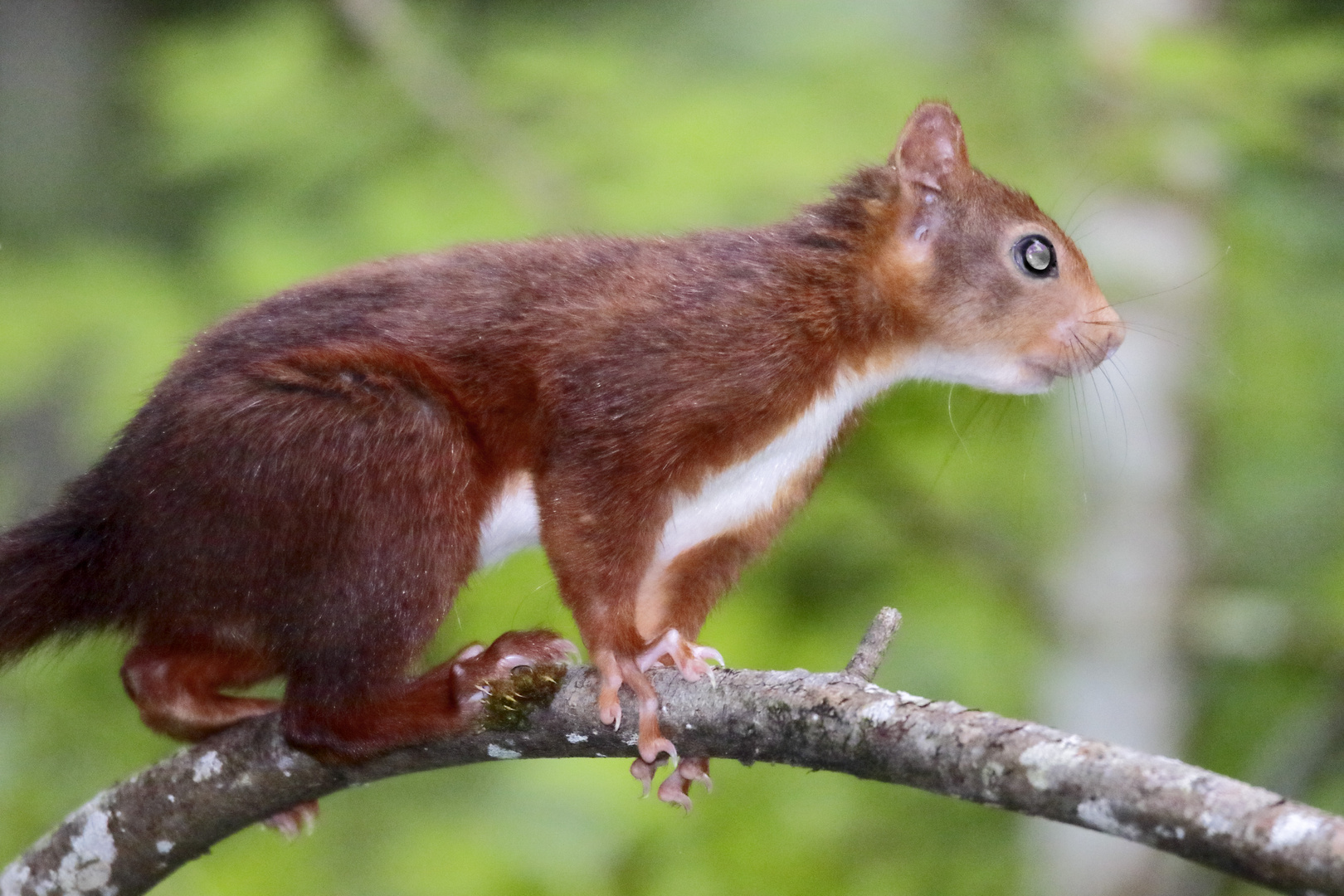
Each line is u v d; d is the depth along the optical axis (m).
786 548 12.96
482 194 12.24
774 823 13.15
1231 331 13.88
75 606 7.51
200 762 7.36
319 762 7.23
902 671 13.23
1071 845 13.03
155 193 14.84
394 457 7.31
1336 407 14.56
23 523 7.65
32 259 12.37
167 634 7.59
